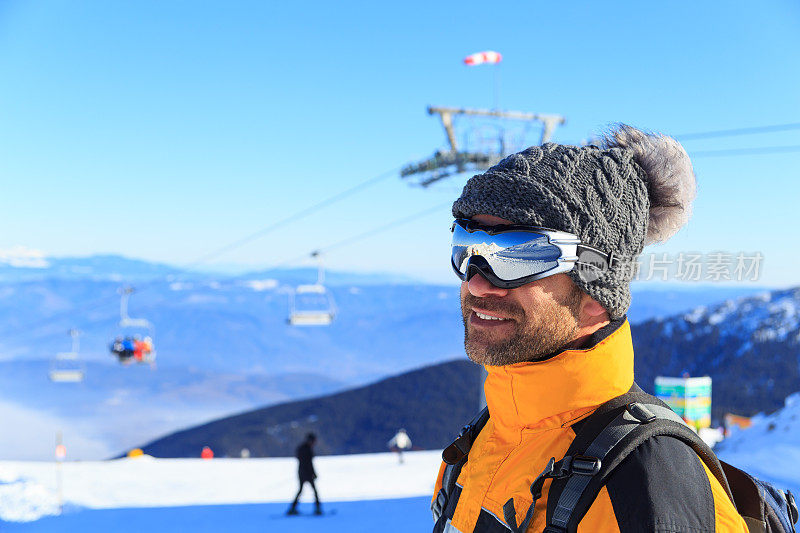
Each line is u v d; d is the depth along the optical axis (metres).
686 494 0.73
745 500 0.88
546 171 0.89
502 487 0.89
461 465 1.06
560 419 0.88
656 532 0.70
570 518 0.77
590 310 0.90
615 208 0.88
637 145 0.99
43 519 11.41
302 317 20.73
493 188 0.89
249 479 16.56
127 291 25.42
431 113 13.81
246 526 10.51
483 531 0.90
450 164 13.89
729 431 18.77
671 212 0.98
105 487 15.02
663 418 0.82
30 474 16.14
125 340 24.88
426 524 10.11
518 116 13.93
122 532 10.25
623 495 0.74
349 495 14.11
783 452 13.03
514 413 0.92
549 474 0.81
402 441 19.77
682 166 0.98
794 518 0.97
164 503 13.23
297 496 11.45
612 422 0.81
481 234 0.90
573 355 0.86
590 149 0.95
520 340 0.88
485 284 0.89
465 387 81.25
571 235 0.86
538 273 0.86
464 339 0.95
